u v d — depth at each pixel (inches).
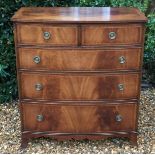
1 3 144.3
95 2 155.8
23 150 127.9
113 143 132.0
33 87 121.9
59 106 123.6
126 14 122.9
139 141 132.8
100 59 117.9
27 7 136.3
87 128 126.3
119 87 121.1
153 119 147.9
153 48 173.9
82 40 115.7
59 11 128.9
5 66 152.6
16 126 143.0
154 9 190.1
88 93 122.0
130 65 119.0
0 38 149.5
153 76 178.4
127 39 116.0
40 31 115.2
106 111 124.2
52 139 134.7
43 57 118.0
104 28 114.4
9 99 161.8
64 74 119.6
